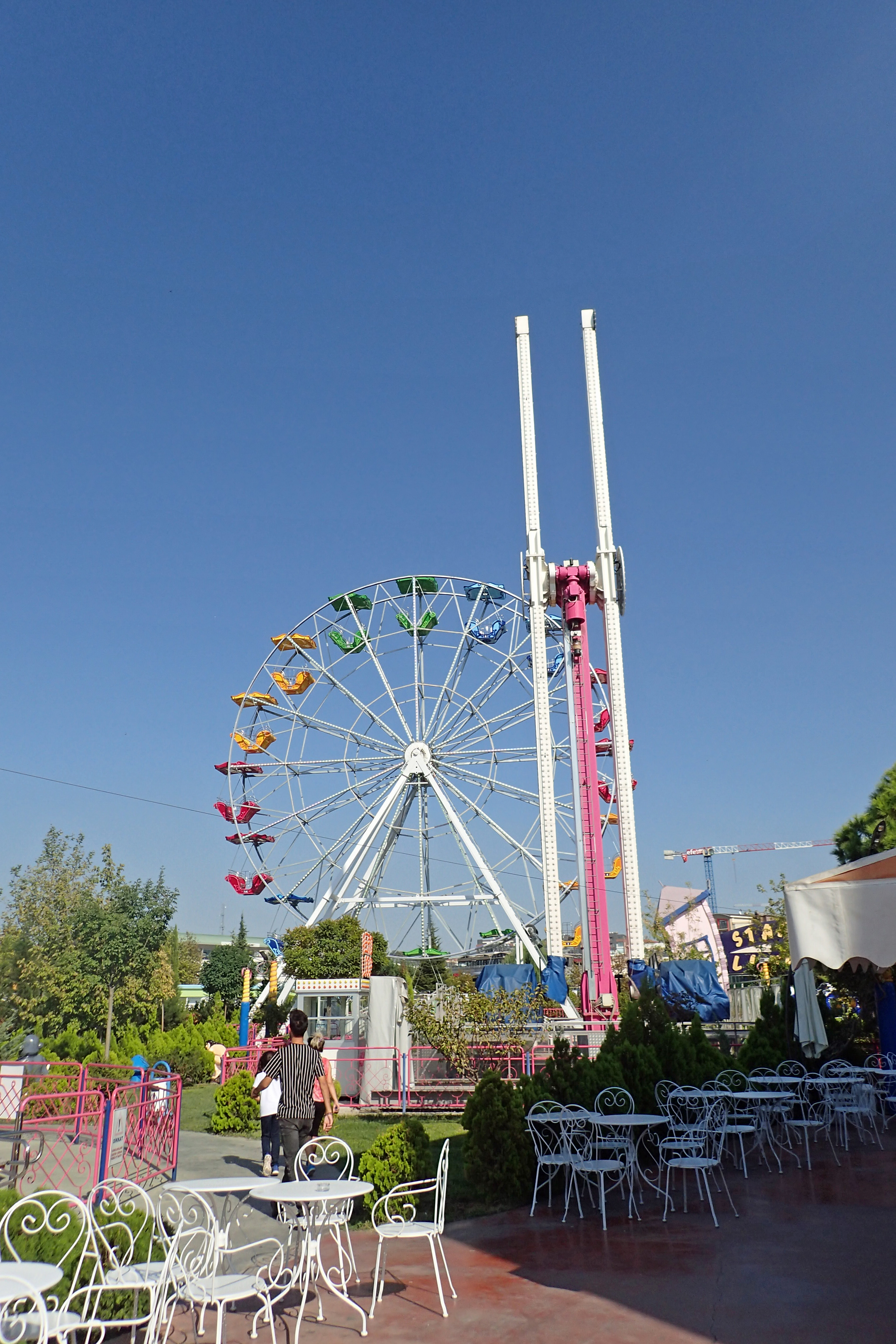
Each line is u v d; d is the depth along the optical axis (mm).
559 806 43344
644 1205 10188
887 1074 14586
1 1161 11930
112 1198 6988
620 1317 6695
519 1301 7125
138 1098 13641
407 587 49406
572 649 25891
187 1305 7289
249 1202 10742
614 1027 13828
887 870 13531
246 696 49375
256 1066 24234
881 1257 7922
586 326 28938
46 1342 4793
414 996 21250
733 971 52531
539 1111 10891
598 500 27156
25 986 34938
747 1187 10883
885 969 16766
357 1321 6812
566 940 40625
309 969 39969
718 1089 12930
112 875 37438
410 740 47656
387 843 47344
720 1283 7352
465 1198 10867
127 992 35406
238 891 47000
